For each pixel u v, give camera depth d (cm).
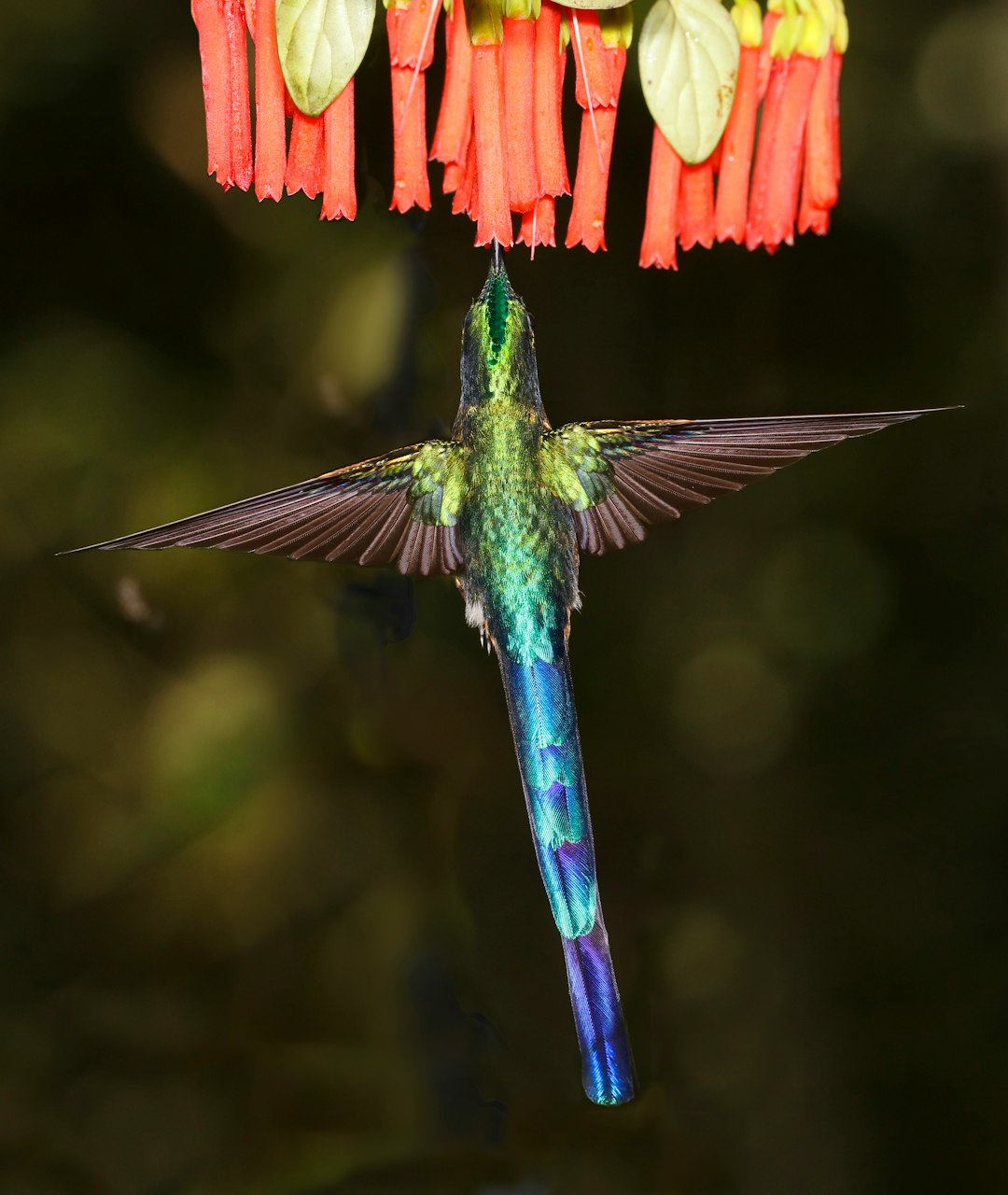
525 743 274
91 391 316
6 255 318
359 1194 303
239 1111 305
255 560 311
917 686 433
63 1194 303
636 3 272
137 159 318
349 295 299
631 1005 380
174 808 309
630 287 391
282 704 310
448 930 319
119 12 316
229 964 313
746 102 274
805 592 438
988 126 403
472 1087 306
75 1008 309
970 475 433
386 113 281
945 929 404
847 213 413
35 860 315
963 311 417
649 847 407
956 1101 372
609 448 275
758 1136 362
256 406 308
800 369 418
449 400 299
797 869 412
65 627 314
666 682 426
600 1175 325
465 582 275
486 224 271
